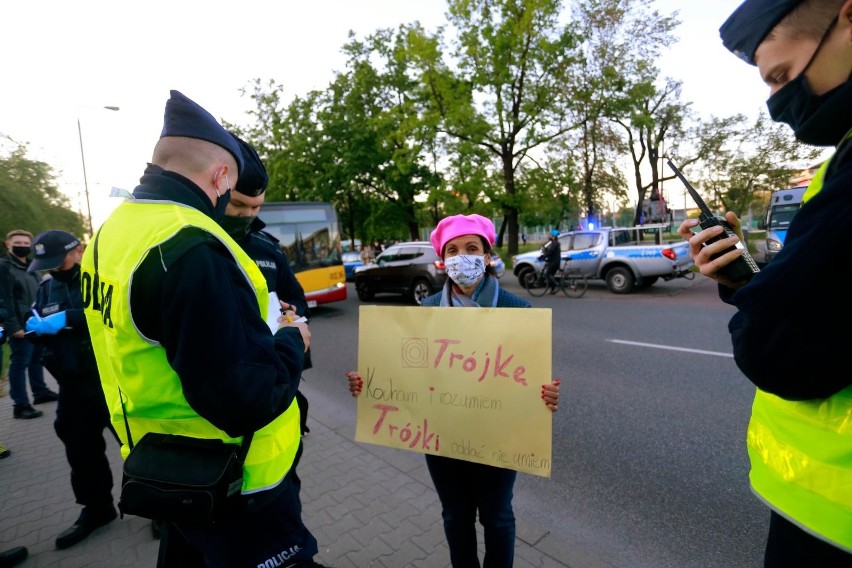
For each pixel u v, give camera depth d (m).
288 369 1.31
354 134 22.62
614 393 4.41
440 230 1.94
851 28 0.76
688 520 2.51
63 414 2.52
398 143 20.72
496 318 1.66
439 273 10.98
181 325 1.04
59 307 2.59
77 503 2.77
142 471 1.18
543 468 1.58
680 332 6.78
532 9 16.16
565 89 17.33
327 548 2.38
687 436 3.45
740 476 2.89
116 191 1.34
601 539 2.39
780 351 0.82
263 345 1.17
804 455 0.86
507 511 1.76
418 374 1.76
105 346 1.27
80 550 2.48
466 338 1.70
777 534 0.95
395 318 1.81
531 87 17.86
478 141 18.48
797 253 0.75
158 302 1.08
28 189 22.59
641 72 17.44
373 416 1.84
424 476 3.12
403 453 3.49
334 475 3.17
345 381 5.53
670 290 11.35
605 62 17.19
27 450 3.85
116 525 2.69
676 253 10.45
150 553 2.44
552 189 20.20
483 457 1.66
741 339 0.89
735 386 4.41
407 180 22.75
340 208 27.36
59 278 2.62
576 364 5.46
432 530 2.51
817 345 0.76
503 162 19.61
